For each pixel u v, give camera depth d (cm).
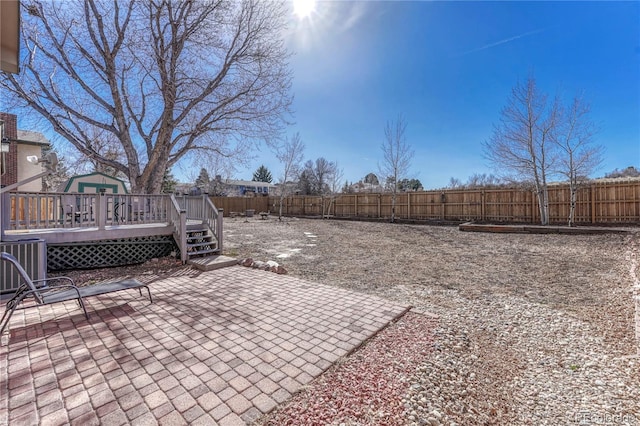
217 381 228
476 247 882
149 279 540
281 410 198
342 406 204
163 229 709
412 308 402
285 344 290
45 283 468
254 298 431
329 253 817
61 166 1331
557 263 655
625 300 426
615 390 239
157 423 183
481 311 401
